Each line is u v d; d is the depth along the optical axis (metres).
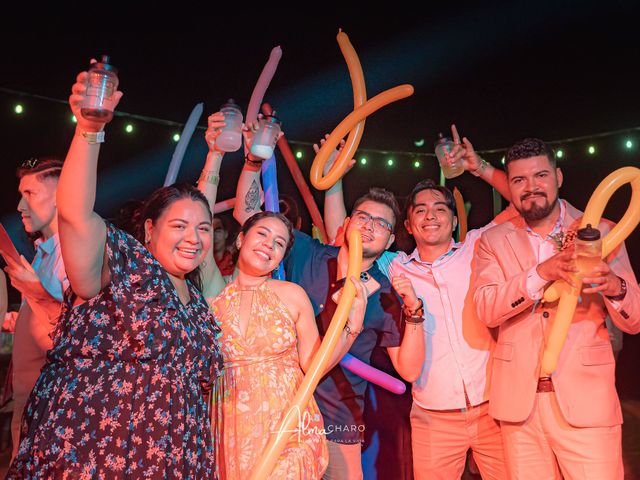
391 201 3.02
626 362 7.59
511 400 2.77
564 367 2.71
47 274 2.71
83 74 1.65
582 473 2.64
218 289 2.97
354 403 2.79
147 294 1.87
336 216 3.41
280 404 2.30
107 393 1.76
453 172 3.38
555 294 2.65
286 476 2.21
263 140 2.91
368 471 3.06
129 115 6.27
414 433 3.13
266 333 2.35
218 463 2.27
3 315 2.80
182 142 3.14
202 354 2.00
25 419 1.77
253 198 3.01
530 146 2.86
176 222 2.04
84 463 1.70
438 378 3.07
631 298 2.62
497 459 3.03
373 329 2.88
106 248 1.83
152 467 1.76
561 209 2.93
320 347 2.29
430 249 3.22
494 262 2.96
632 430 5.44
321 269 2.96
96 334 1.79
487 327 3.09
